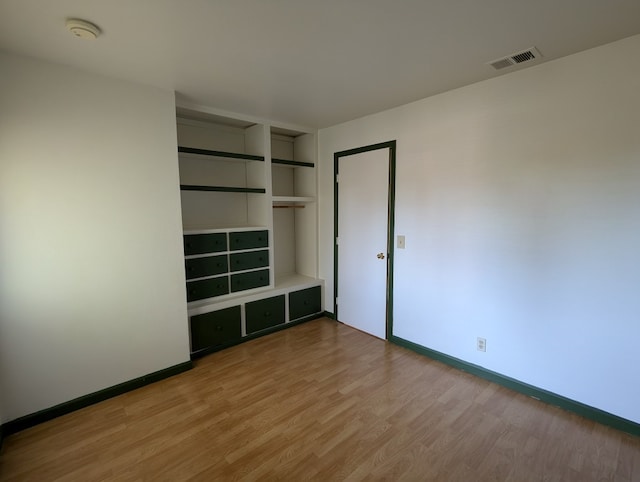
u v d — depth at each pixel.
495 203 2.42
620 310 1.94
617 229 1.92
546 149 2.15
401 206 3.08
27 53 1.91
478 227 2.53
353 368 2.79
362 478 1.65
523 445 1.87
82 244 2.20
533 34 1.77
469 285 2.63
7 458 1.80
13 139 1.92
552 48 1.93
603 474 1.67
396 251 3.16
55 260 2.10
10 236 1.94
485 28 1.70
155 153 2.49
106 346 2.34
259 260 3.51
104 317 2.32
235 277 3.33
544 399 2.28
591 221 2.01
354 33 1.74
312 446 1.88
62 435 1.98
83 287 2.22
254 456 1.81
